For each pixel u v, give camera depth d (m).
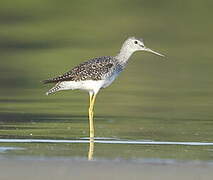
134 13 40.06
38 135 18.05
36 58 31.77
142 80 28.17
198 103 23.88
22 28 37.22
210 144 17.27
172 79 28.52
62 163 14.41
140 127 19.73
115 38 35.94
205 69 30.78
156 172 13.78
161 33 37.22
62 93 25.48
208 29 38.09
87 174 13.50
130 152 16.05
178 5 41.09
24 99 24.03
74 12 39.97
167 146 16.94
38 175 13.32
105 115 21.67
